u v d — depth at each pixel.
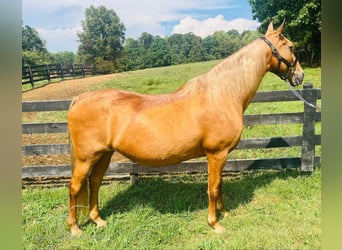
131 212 3.74
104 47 40.34
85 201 3.36
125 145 3.07
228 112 3.13
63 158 5.82
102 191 4.35
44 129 4.57
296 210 3.76
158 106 3.09
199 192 4.23
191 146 3.12
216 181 3.28
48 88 15.55
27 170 4.61
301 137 4.65
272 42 3.36
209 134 3.10
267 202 3.96
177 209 3.79
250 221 3.55
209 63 25.58
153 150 3.06
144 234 3.34
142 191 4.31
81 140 3.12
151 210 3.77
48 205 3.99
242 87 3.22
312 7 19.31
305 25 20.17
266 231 3.35
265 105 9.67
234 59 3.22
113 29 41.56
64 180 4.88
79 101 3.16
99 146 3.13
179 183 4.52
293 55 3.47
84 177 3.21
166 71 21.70
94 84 16.75
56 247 3.18
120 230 3.40
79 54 41.25
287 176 4.64
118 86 15.88
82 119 3.08
